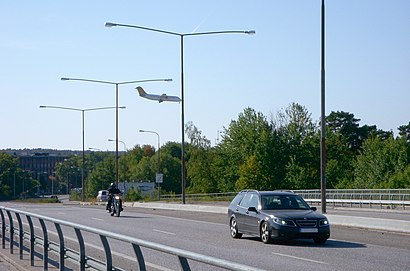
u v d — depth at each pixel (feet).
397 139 287.28
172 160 462.19
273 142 341.62
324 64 100.94
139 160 528.22
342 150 346.54
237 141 357.82
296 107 350.02
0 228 66.64
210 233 81.20
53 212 145.79
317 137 344.28
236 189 326.44
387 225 82.94
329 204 181.27
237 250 60.54
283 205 69.46
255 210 69.21
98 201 258.16
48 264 48.16
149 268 31.63
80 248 36.47
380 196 160.25
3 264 53.57
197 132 399.24
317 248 62.44
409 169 229.86
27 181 529.86
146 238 73.67
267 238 65.98
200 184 378.94
